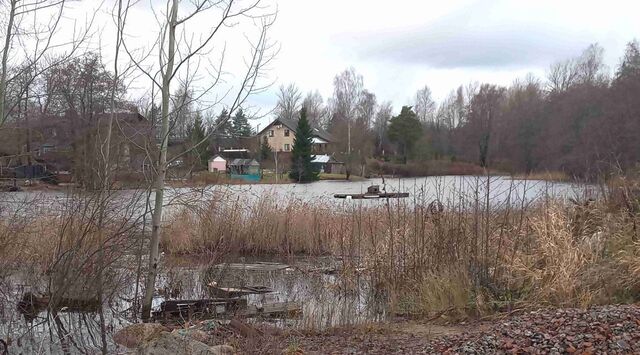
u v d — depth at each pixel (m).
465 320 8.03
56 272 8.12
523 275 8.54
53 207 9.29
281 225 15.33
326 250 14.95
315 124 86.38
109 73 8.95
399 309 8.77
